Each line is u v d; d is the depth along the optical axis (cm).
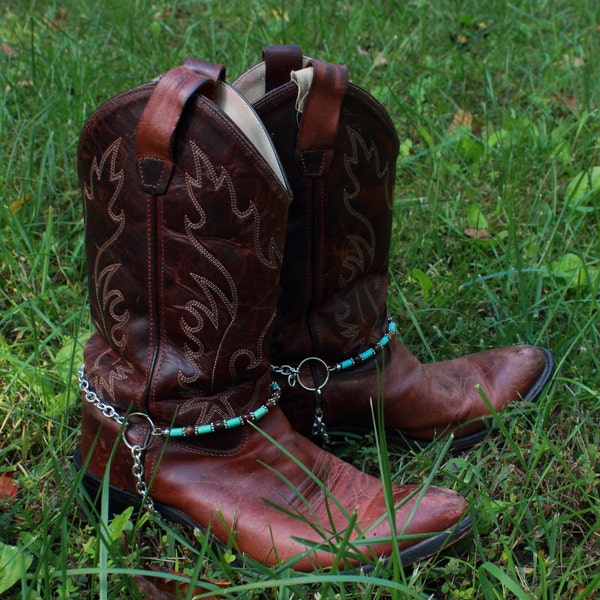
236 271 107
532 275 179
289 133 114
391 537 104
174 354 112
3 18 297
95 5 306
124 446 117
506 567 114
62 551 101
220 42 287
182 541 114
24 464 133
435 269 188
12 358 146
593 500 125
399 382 137
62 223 187
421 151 233
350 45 279
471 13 317
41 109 224
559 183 219
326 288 126
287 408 133
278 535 112
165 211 104
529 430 139
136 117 102
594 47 289
